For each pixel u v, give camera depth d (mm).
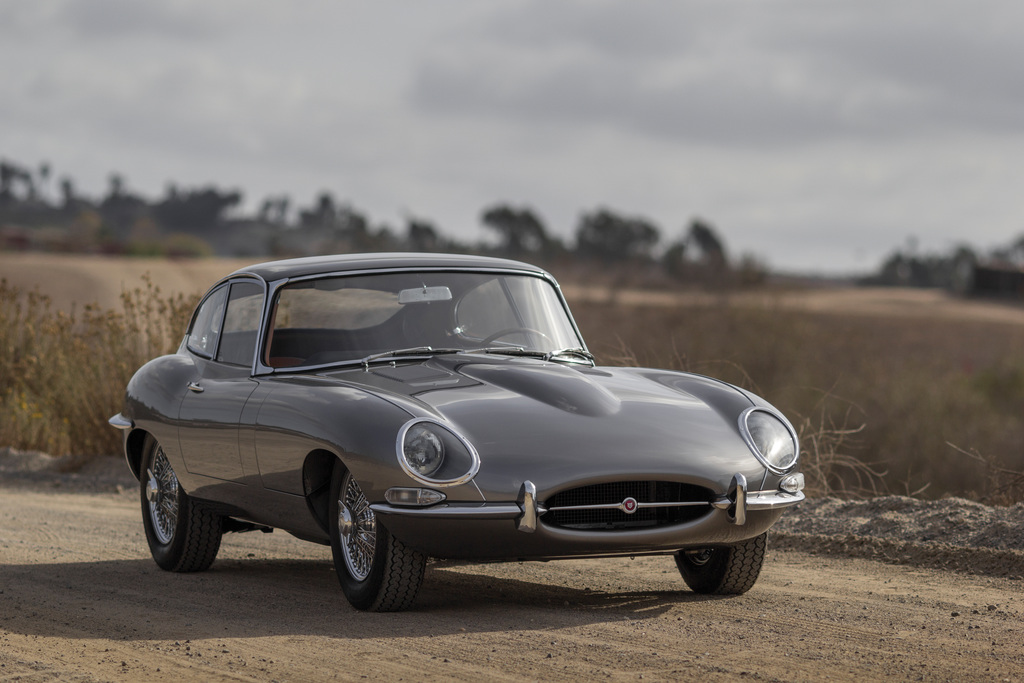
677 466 8281
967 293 168250
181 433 10445
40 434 21844
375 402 8477
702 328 39156
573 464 8094
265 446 9203
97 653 7664
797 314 47938
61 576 10852
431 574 10641
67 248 189875
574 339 10531
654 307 66500
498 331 10070
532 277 10664
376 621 8438
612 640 7781
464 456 8039
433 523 8016
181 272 101000
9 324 24078
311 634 8078
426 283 10156
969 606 9016
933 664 7109
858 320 87562
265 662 7312
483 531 8023
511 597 9492
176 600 9617
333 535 8930
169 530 11180
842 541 11805
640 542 8242
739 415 9008
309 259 10664
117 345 21234
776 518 8828
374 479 8125
